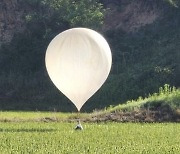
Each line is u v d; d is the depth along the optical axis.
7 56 71.31
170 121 37.78
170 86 59.25
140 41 71.44
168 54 65.88
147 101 41.97
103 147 22.09
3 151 20.41
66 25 73.12
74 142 23.75
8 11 75.12
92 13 70.50
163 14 74.31
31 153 20.03
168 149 21.59
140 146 22.52
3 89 66.31
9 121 36.69
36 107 58.41
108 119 38.28
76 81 29.67
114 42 72.38
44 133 27.53
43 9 75.19
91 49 29.64
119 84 61.22
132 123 35.47
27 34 72.88
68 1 72.88
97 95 60.41
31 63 69.75
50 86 65.25
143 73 61.91
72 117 39.72
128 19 75.44
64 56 29.56
